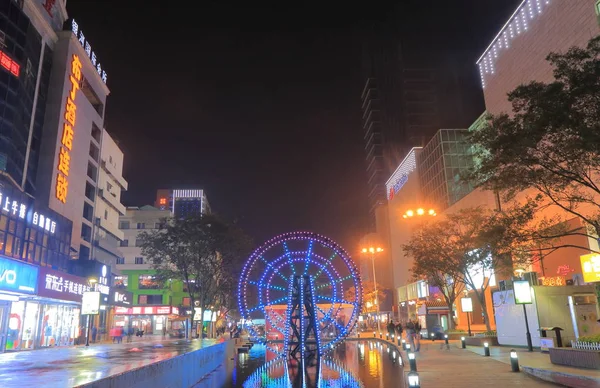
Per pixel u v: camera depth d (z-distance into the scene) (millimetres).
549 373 15852
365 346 44312
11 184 37500
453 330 43250
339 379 19766
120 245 93062
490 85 55750
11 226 35688
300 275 33969
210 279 45219
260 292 35344
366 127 160250
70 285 38250
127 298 64312
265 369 24672
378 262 117062
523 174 17359
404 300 95250
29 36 46719
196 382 18062
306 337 32000
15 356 15125
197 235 43000
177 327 78312
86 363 11945
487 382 15875
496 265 28375
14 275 28922
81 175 55531
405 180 95562
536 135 15805
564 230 21656
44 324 36375
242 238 44344
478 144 18969
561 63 15633
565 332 25750
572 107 14977
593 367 15828
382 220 119438
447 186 73750
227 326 84375
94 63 61688
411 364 18078
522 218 19250
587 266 30359
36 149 48188
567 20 40812
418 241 41062
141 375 10625
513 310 29703
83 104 57094
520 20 48875
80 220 54438
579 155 15531
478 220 35812
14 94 43500
